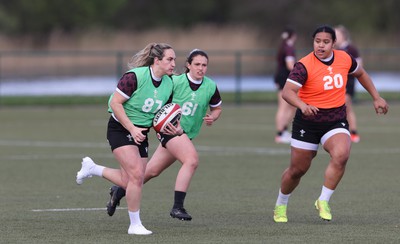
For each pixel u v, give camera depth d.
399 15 183.50
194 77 34.03
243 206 37.75
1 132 75.50
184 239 29.62
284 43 64.50
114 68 140.00
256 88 133.00
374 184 44.16
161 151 33.69
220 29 177.38
